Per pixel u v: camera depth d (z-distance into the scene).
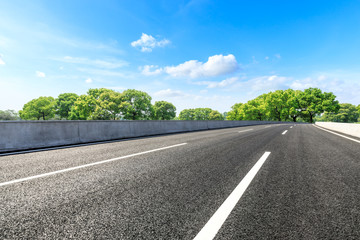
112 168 3.46
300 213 1.81
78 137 7.33
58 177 2.97
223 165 3.62
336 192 2.31
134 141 7.76
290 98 72.81
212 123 19.73
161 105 76.00
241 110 81.44
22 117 67.56
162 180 2.78
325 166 3.53
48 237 1.48
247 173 3.09
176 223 1.66
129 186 2.55
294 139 7.81
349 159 4.12
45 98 64.25
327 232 1.51
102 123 8.37
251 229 1.56
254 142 6.92
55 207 1.98
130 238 1.46
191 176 2.96
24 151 5.51
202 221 1.69
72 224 1.66
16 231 1.55
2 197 2.23
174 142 7.16
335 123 14.48
